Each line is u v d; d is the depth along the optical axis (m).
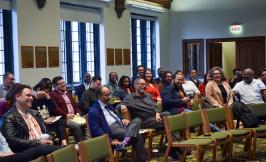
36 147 4.35
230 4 13.79
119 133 5.88
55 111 6.49
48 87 6.68
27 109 4.87
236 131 6.15
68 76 10.69
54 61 9.56
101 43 11.44
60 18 9.95
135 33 13.34
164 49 14.48
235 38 13.79
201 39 14.27
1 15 8.61
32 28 8.95
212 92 7.79
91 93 7.68
